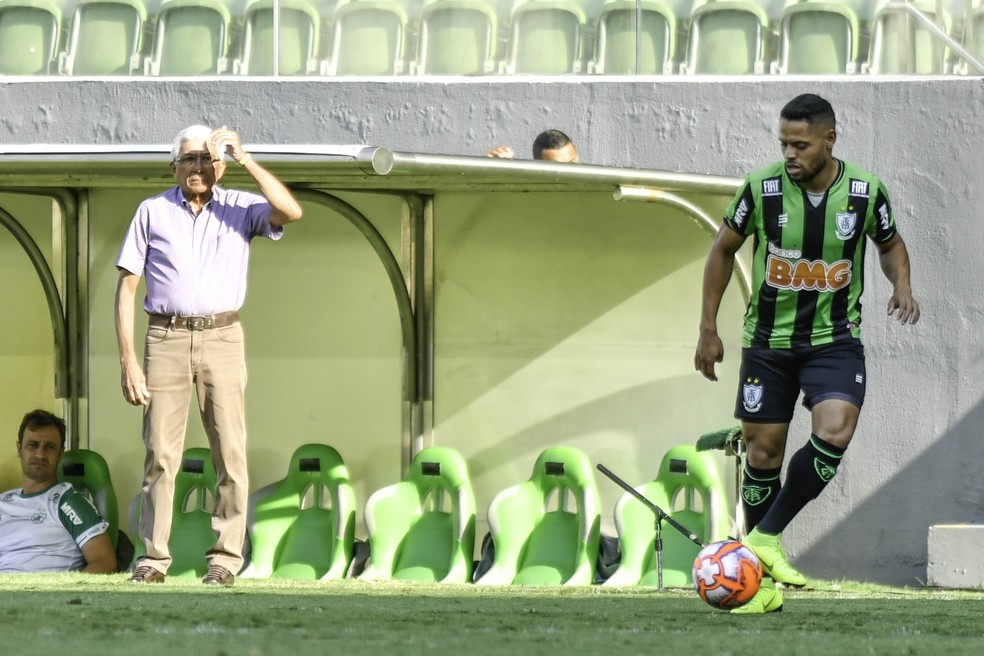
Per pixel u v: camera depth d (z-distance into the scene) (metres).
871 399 29.84
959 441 29.53
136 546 30.78
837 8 30.36
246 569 30.12
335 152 23.06
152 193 32.84
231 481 22.84
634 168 25.52
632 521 28.75
